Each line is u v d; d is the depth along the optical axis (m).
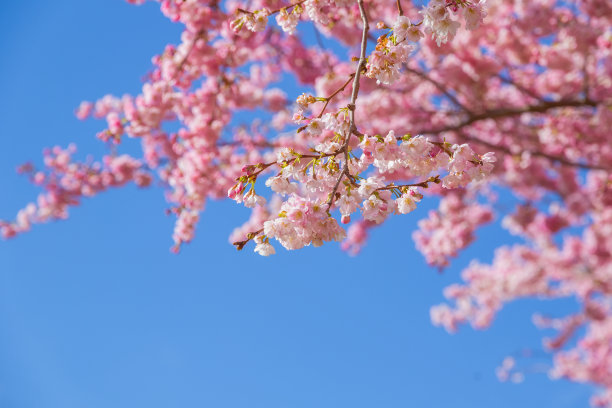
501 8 7.92
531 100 9.38
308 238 2.67
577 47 7.63
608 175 9.51
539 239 12.80
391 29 2.93
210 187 6.90
